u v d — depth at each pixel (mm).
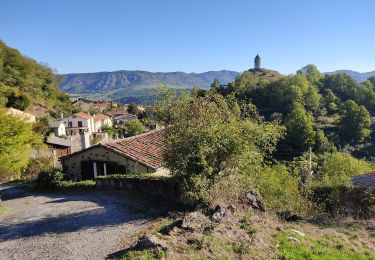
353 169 31062
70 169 20703
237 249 8289
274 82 97562
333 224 12445
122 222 11219
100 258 8156
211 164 11500
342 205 16391
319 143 67250
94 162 19938
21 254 8875
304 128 63281
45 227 11258
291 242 9297
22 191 19438
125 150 19281
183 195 12703
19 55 95875
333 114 91062
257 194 12586
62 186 18453
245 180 12398
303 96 90750
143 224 10820
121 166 19016
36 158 28797
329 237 10531
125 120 94812
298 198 16766
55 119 74000
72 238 9922
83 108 110188
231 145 11391
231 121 11914
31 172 25469
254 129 12148
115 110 117875
